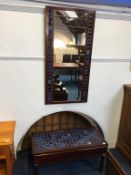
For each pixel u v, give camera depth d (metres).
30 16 1.83
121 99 2.43
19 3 1.76
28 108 2.13
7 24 1.80
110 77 2.28
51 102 2.15
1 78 1.95
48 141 2.07
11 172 1.88
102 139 2.14
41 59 1.98
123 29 2.13
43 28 1.88
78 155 2.01
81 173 2.15
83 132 2.27
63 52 1.99
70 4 1.91
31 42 1.91
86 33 1.98
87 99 2.28
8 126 2.00
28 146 2.47
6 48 1.87
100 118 2.43
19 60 1.93
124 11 2.05
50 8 1.80
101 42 2.11
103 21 2.04
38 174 2.10
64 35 1.93
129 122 2.28
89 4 1.95
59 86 2.11
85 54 2.06
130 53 2.25
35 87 2.07
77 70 2.10
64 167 2.24
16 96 2.05
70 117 2.53
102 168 2.17
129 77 2.35
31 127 2.41
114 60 2.22
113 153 2.49
